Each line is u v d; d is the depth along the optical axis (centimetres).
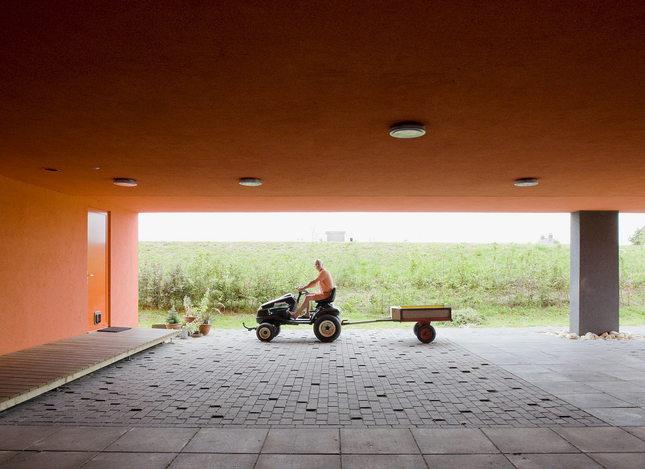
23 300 662
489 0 185
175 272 1431
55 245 740
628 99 305
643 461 339
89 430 400
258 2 186
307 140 411
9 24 202
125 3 186
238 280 1419
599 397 507
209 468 327
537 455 349
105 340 746
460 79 271
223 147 437
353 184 646
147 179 612
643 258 1717
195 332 963
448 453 353
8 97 297
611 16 198
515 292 1466
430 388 543
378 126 369
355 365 672
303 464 334
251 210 1038
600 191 704
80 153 460
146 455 348
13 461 337
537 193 725
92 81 271
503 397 506
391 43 224
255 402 485
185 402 484
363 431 400
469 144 425
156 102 309
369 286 1573
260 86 282
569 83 277
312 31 212
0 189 615
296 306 968
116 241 972
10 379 495
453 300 1441
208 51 232
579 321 981
